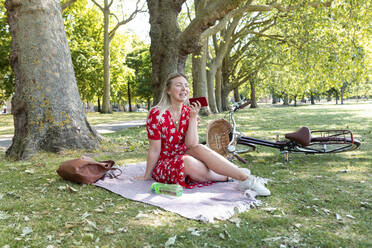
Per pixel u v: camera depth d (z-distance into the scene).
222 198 3.12
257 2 20.00
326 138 4.80
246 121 13.80
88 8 30.08
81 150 6.24
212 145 4.84
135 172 4.42
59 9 6.55
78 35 30.62
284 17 11.57
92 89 33.09
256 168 4.56
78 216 2.76
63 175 3.94
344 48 9.66
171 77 3.60
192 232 2.34
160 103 3.68
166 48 10.91
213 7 9.37
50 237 2.30
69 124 6.27
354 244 2.12
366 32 9.20
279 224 2.50
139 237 2.30
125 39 35.09
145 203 3.09
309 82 11.86
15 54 6.17
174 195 3.25
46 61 6.12
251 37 25.53
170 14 10.92
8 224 2.58
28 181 4.04
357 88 54.78
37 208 2.97
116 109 72.31
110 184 3.79
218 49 22.80
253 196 3.13
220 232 2.36
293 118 15.05
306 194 3.23
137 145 7.27
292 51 11.64
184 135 3.72
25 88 6.04
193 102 3.56
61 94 6.25
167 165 3.60
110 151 6.45
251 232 2.33
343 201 3.01
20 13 6.08
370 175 3.96
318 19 10.11
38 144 5.91
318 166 4.58
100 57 31.12
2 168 4.93
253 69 28.72
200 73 19.31
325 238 2.22
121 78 34.84
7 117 28.33
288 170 4.38
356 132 8.45
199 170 3.58
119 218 2.69
